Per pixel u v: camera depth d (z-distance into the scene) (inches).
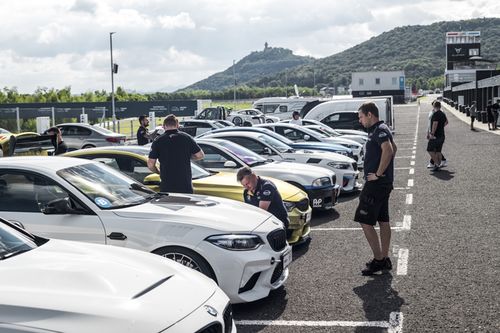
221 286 216.2
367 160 267.3
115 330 123.3
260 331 207.2
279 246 236.8
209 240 217.0
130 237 219.8
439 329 202.4
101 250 168.2
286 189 328.2
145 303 134.0
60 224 224.2
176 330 129.5
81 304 128.0
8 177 236.2
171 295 141.8
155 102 2177.7
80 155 354.6
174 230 219.0
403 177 604.4
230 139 502.9
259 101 1861.5
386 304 229.6
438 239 332.5
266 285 225.8
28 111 1795.0
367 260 295.6
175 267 163.6
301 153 510.9
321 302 234.8
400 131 1407.5
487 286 246.1
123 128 1991.9
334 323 212.1
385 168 261.9
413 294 240.1
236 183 331.9
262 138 515.8
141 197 247.3
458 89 2369.6
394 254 303.6
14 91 2593.5
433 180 572.4
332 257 303.6
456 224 369.7
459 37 4269.2
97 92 3147.1
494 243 318.0
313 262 294.8
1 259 154.6
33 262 150.3
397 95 3609.7
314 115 1189.7
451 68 4269.2
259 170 402.0
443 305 225.6
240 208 248.5
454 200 456.8
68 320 123.1
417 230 357.7
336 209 445.4
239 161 399.9
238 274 216.1
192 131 888.9
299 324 212.5
